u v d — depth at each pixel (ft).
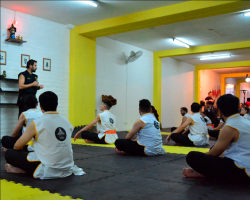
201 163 8.11
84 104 26.66
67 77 25.81
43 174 8.48
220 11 20.42
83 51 26.63
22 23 21.85
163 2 20.61
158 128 13.43
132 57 32.27
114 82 31.35
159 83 38.60
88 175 9.27
